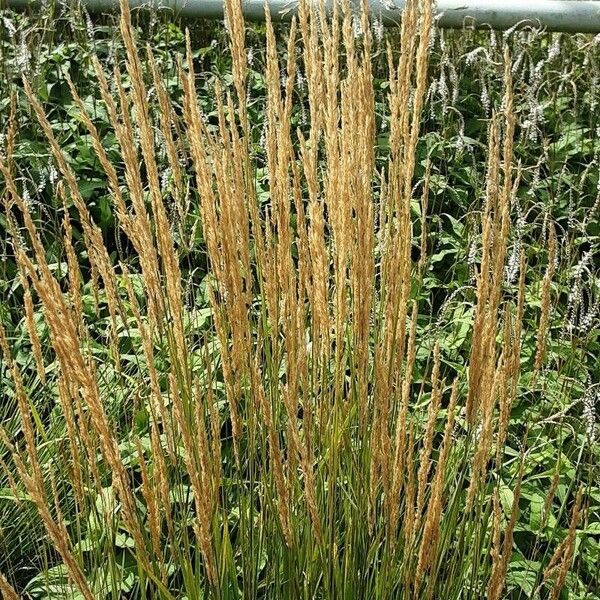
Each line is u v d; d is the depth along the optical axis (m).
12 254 4.39
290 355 2.08
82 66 5.61
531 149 5.35
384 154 5.18
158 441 1.93
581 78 6.18
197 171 2.08
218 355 3.42
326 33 2.15
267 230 2.26
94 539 2.37
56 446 3.00
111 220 4.62
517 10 5.99
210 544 1.95
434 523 1.91
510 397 2.17
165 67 5.73
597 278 4.08
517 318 2.12
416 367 3.60
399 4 5.86
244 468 2.66
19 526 3.02
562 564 1.98
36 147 4.84
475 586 2.35
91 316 3.94
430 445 1.91
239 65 2.38
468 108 5.79
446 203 4.85
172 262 2.09
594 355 3.97
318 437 2.38
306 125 5.36
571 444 3.11
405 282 2.20
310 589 2.23
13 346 3.76
